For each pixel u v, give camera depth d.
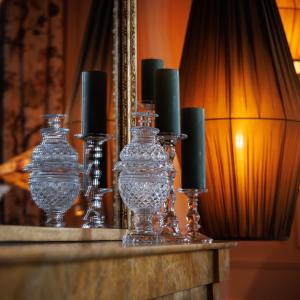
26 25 1.39
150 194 1.21
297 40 2.56
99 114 1.53
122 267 0.88
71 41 1.55
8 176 1.28
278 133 1.97
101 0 1.72
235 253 2.52
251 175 1.95
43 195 1.33
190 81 2.03
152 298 1.01
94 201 1.54
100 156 1.54
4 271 0.59
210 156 1.97
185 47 2.08
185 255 1.19
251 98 1.98
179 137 1.37
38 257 0.62
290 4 2.58
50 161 1.35
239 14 2.05
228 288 2.50
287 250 2.51
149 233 1.21
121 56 1.81
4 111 1.30
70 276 0.72
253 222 1.95
